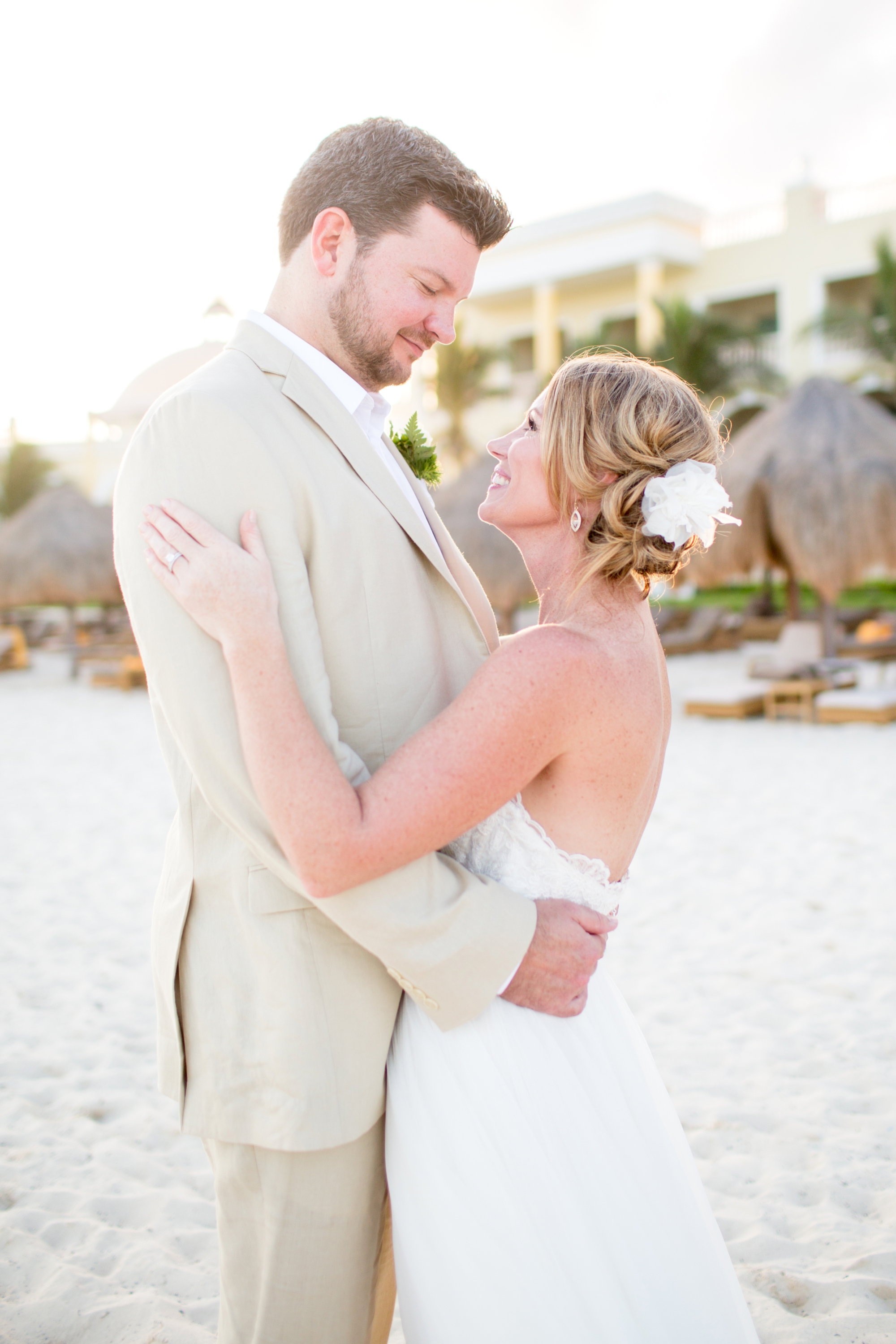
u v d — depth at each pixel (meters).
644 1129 1.39
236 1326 1.37
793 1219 2.32
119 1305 2.06
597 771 1.33
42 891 5.07
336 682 1.32
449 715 1.24
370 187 1.33
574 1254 1.25
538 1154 1.28
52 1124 2.90
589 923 1.36
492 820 1.39
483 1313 1.25
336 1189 1.33
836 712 9.13
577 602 1.41
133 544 1.25
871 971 3.75
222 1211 1.38
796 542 10.18
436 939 1.23
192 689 1.21
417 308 1.38
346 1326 1.37
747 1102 2.87
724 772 7.37
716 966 3.87
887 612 16.14
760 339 20.20
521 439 1.50
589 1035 1.40
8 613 23.20
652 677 1.38
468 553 11.46
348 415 1.36
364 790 1.20
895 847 5.29
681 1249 1.31
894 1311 1.97
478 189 1.35
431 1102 1.32
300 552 1.26
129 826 6.29
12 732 10.27
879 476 9.88
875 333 19.72
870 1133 2.68
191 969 1.35
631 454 1.34
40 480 27.89
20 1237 2.33
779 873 4.96
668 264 24.27
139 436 1.27
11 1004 3.75
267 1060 1.29
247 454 1.23
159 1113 2.95
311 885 1.17
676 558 1.37
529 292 26.31
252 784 1.20
